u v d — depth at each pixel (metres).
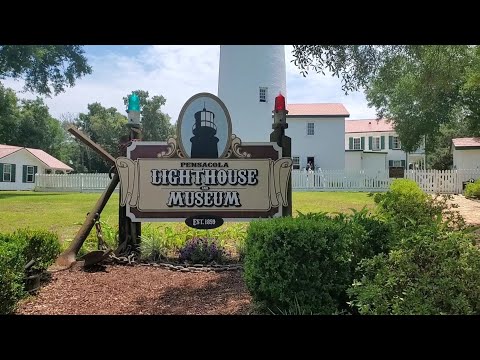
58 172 52.47
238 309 4.54
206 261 7.12
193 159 7.59
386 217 5.71
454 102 32.62
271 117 26.89
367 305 3.31
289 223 4.29
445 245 3.48
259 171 7.62
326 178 30.31
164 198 7.57
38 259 5.87
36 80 34.09
